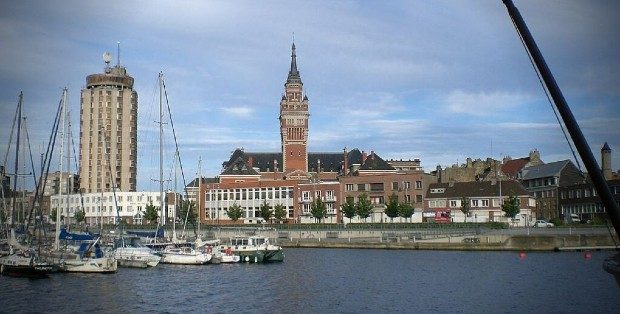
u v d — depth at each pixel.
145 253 75.62
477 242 101.62
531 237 98.31
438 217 147.00
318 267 76.62
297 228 130.88
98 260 65.38
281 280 63.44
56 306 46.75
